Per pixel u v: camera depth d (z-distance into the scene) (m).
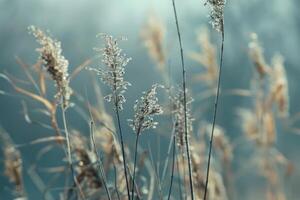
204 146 3.96
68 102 2.55
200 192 3.28
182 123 2.60
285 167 5.09
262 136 4.85
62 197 3.22
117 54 2.26
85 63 2.74
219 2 2.31
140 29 4.70
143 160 3.24
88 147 3.27
